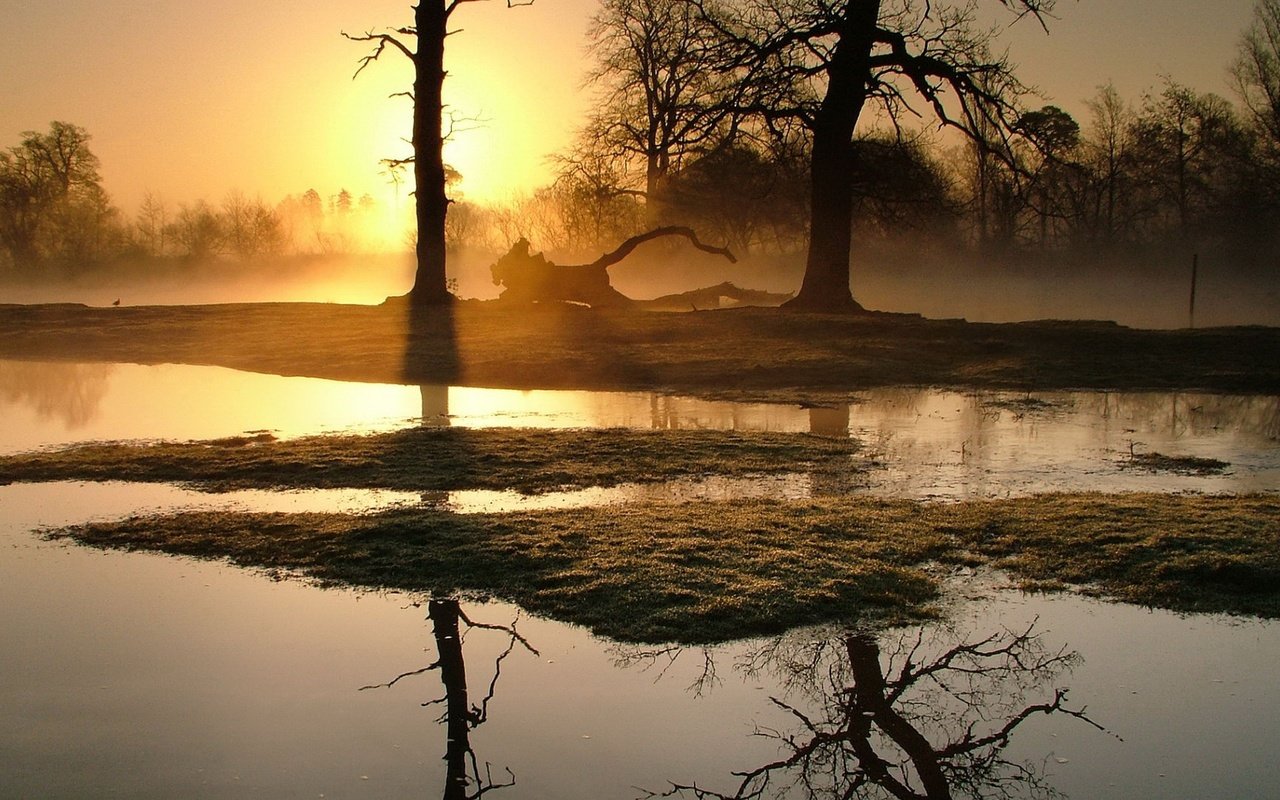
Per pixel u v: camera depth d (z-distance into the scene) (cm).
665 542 921
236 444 1447
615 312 3155
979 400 1872
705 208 4919
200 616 787
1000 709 633
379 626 766
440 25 3428
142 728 611
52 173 8312
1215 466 1284
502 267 3441
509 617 778
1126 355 2284
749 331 2658
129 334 3014
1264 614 773
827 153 3062
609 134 4556
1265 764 570
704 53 3173
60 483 1234
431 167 3469
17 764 568
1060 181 5966
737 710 639
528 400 1902
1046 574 855
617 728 616
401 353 2464
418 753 584
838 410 1764
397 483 1199
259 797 535
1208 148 5969
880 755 586
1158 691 657
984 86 3088
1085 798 538
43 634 751
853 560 875
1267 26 5216
